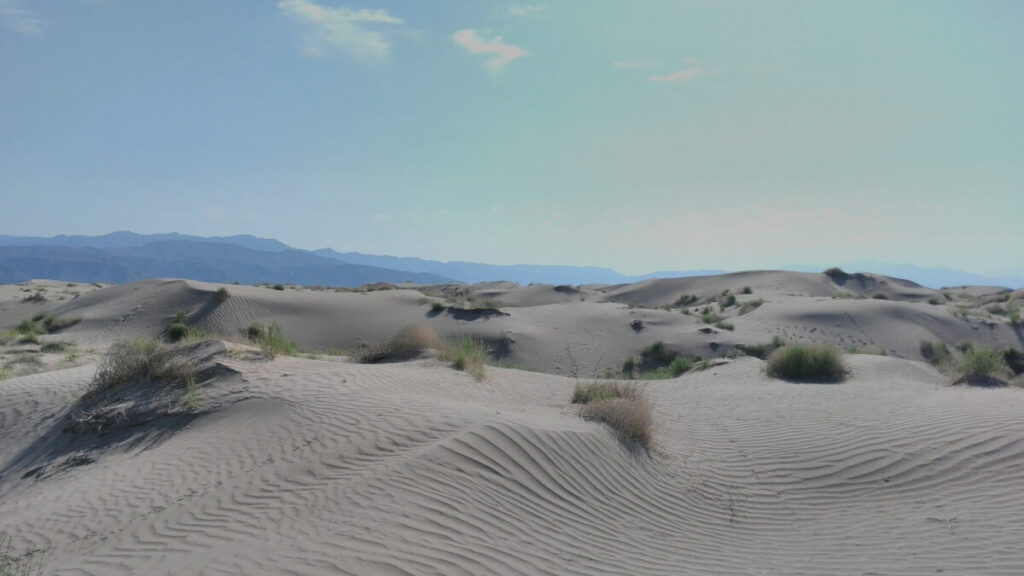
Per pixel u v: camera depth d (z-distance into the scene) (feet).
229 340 48.55
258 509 21.25
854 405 38.60
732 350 92.12
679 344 100.37
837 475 27.84
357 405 31.40
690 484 27.32
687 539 22.30
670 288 217.56
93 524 22.34
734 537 22.77
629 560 19.94
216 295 116.26
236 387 35.94
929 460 27.89
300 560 17.02
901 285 209.26
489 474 23.80
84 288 171.42
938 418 32.86
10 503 28.12
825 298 139.13
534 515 21.89
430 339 56.13
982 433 29.63
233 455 27.04
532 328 110.22
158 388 37.78
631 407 33.09
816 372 53.06
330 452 25.71
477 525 20.20
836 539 22.03
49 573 18.38
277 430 29.09
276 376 37.70
